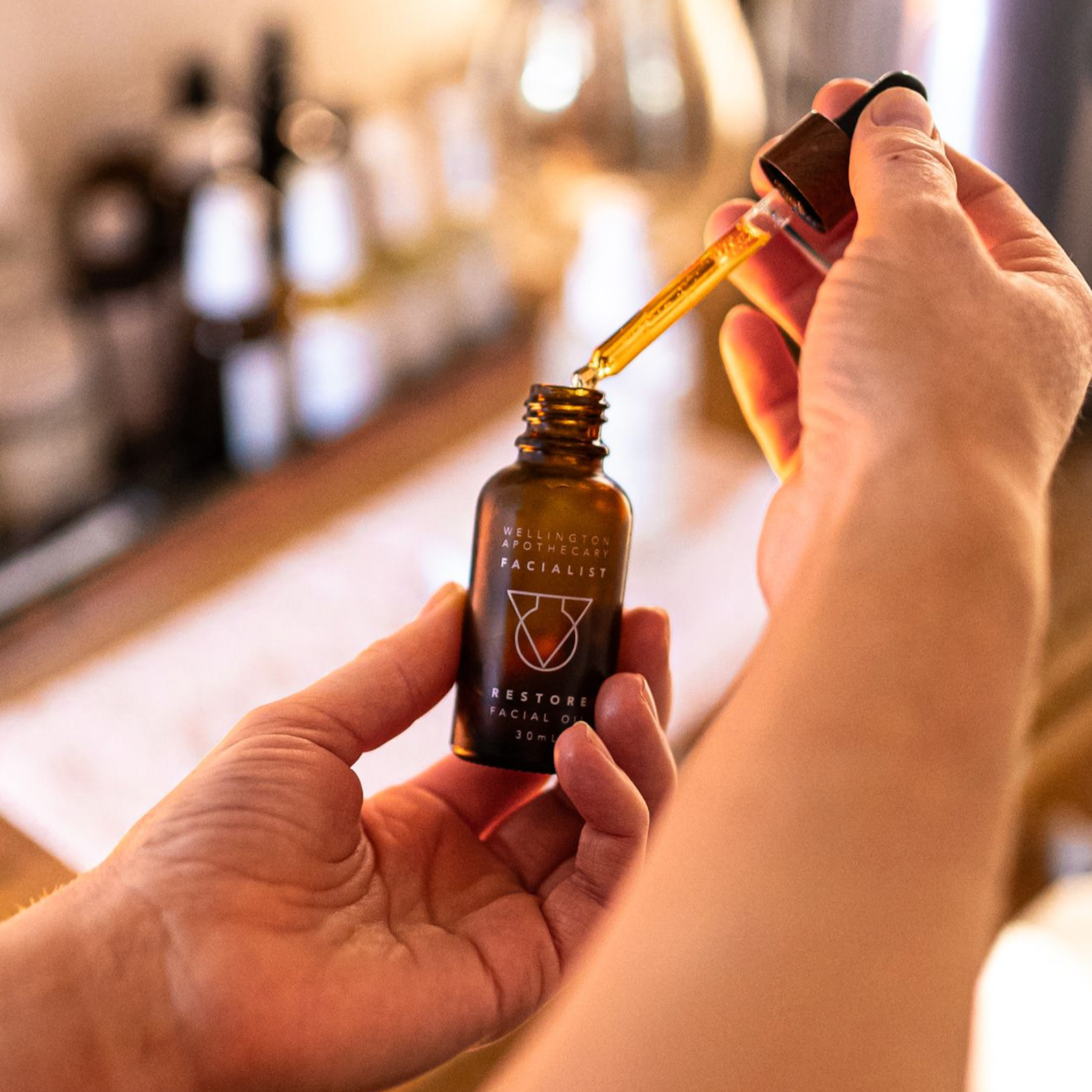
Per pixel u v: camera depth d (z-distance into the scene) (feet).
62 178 1.89
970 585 0.72
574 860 1.08
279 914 0.92
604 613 0.99
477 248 2.19
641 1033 0.63
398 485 1.90
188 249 1.78
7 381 1.64
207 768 0.96
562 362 1.82
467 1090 1.25
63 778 1.42
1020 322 0.83
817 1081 0.61
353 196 1.88
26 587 1.65
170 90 2.02
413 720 1.05
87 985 0.87
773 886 0.66
